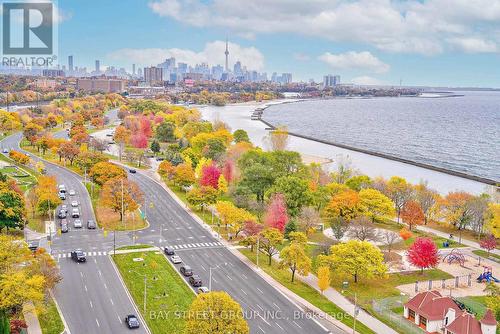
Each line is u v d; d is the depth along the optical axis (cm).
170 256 14500
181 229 17100
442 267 14788
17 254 11081
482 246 16088
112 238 15838
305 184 18725
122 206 17238
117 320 10550
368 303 12038
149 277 12812
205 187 19562
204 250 15175
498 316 10844
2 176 18250
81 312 10844
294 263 12925
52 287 11431
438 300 11106
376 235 16012
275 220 16262
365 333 10456
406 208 18588
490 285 12300
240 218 16200
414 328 10788
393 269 14425
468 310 11519
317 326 10706
